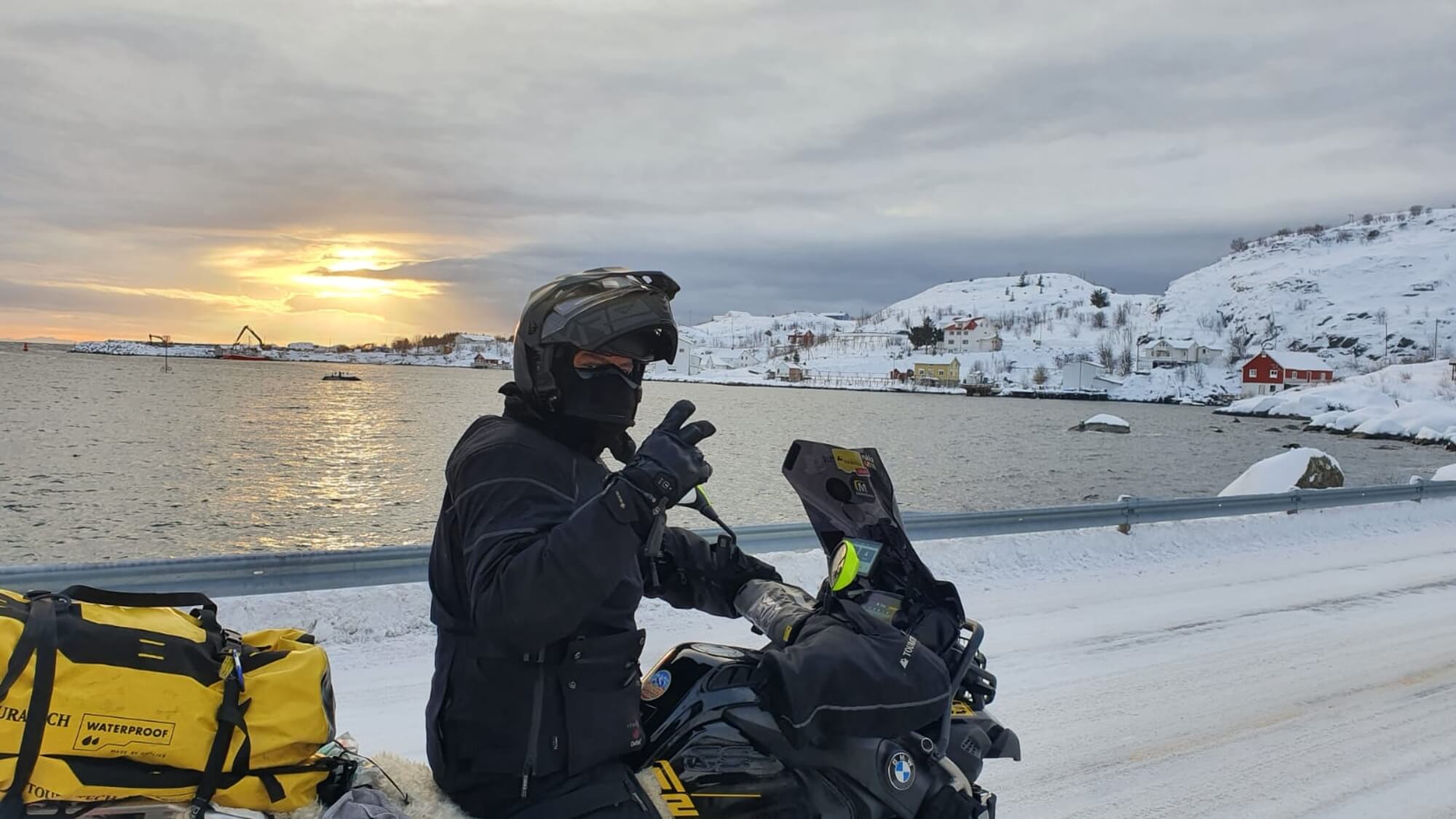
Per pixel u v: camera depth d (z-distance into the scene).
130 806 1.92
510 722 2.26
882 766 2.65
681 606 3.11
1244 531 11.71
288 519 21.06
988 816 2.89
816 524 3.16
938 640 2.82
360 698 5.41
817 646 2.56
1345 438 62.00
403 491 25.59
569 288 2.37
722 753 2.59
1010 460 39.84
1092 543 10.48
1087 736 5.57
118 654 1.94
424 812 2.27
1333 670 6.89
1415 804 4.88
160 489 25.39
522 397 2.40
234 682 2.05
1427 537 12.43
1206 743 5.55
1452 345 181.88
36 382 94.25
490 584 2.09
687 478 2.08
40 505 22.53
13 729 1.84
